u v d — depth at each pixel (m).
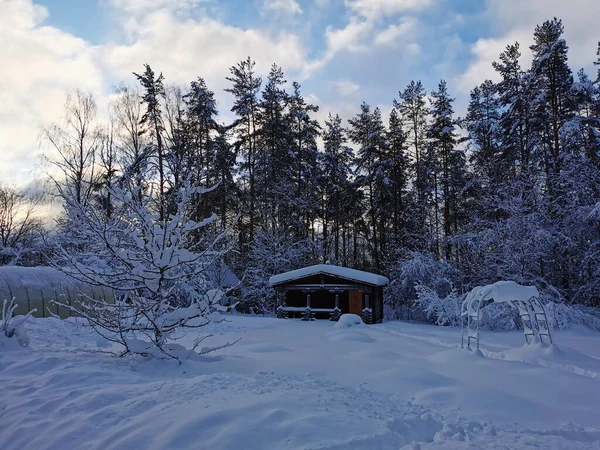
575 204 21.28
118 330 8.39
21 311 12.58
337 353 10.33
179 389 5.13
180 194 8.69
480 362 9.26
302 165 33.59
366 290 22.30
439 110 30.61
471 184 27.31
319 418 4.10
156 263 7.68
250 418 4.00
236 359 8.13
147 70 27.06
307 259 32.38
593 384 7.39
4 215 31.53
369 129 34.34
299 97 35.09
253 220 31.06
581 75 26.34
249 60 33.00
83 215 7.50
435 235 28.97
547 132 25.88
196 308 8.01
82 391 5.36
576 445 4.45
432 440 4.59
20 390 5.59
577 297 22.17
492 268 23.22
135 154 25.45
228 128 31.92
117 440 3.79
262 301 27.28
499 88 27.83
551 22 24.91
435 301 21.25
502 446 4.27
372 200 34.53
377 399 5.51
